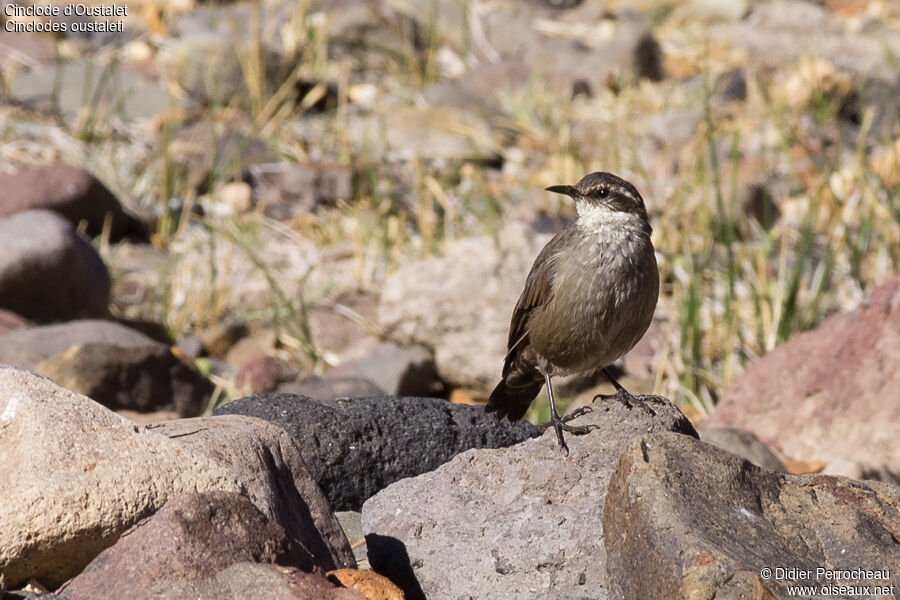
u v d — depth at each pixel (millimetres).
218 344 14305
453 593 6711
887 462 10742
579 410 7977
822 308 14555
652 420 7773
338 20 22625
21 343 11805
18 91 19609
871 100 20891
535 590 6555
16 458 5859
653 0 25766
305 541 6594
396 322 13898
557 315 8391
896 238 15930
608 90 21766
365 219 17297
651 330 14633
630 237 8328
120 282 15492
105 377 11375
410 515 7137
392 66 22453
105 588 5523
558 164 18641
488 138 19375
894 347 11195
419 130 19656
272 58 20547
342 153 18969
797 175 18344
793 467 10570
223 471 6168
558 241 8562
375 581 6066
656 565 5809
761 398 11820
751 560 5746
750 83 21578
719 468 6355
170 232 16969
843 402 11273
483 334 13461
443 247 16266
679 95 21578
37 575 5820
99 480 5852
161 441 6152
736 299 13789
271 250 16547
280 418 8281
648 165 18781
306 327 14281
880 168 18094
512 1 25281
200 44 20234
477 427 8664
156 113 19547
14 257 13336
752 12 25469
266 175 18391
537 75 21422
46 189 15703
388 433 8422
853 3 26234
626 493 6277
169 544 5598
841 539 6160
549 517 6844
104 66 20734
